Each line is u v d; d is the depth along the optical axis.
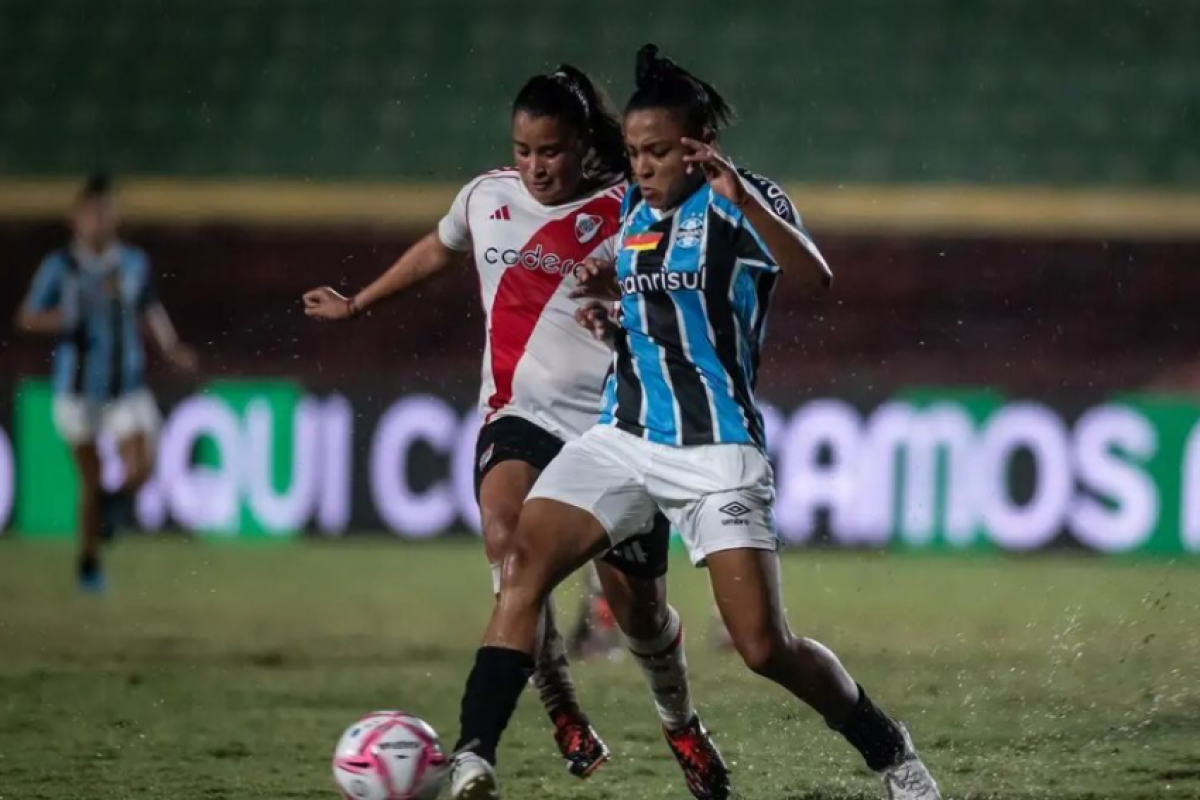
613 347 16.56
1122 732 22.08
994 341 47.44
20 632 31.69
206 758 20.73
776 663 15.76
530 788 19.02
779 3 61.16
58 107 58.75
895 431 42.97
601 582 17.22
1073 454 42.50
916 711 23.50
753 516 15.69
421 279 19.25
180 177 56.00
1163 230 47.53
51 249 49.25
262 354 48.03
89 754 21.02
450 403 44.94
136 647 29.98
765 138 56.59
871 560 41.53
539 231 18.02
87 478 37.59
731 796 18.50
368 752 14.95
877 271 47.50
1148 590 36.53
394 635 31.45
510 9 61.03
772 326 47.03
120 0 61.75
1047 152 56.34
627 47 60.12
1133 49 59.88
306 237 48.53
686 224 15.59
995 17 60.69
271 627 32.41
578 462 16.20
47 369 49.09
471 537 44.53
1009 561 41.47
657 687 17.56
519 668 15.36
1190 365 47.38
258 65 59.94
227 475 44.59
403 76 59.38
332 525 44.38
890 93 58.22
